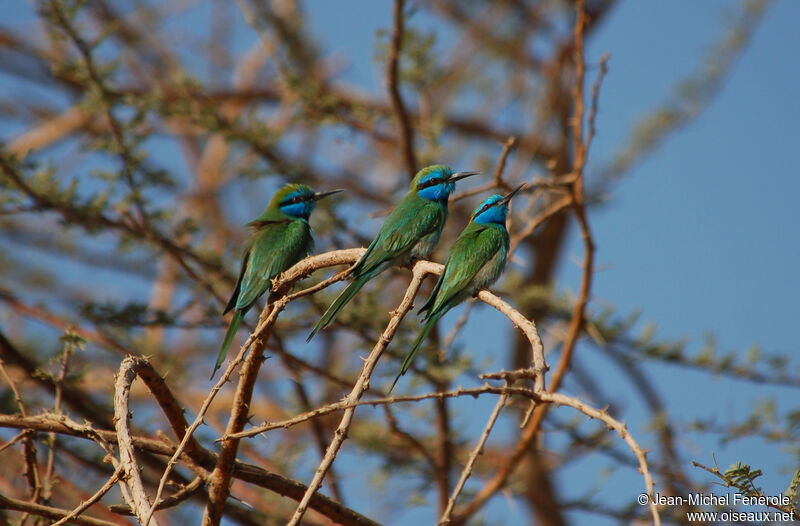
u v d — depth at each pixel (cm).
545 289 1367
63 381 980
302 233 1179
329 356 1623
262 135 1397
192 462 797
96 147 1247
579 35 1228
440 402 1337
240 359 646
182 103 1365
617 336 1266
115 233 1285
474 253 1042
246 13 1548
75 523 769
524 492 1371
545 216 1247
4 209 1213
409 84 1425
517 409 1395
